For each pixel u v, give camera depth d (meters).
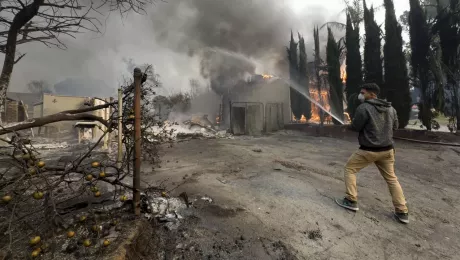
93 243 1.80
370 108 2.94
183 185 3.57
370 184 4.18
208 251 2.07
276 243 2.23
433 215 3.13
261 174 4.32
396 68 9.79
